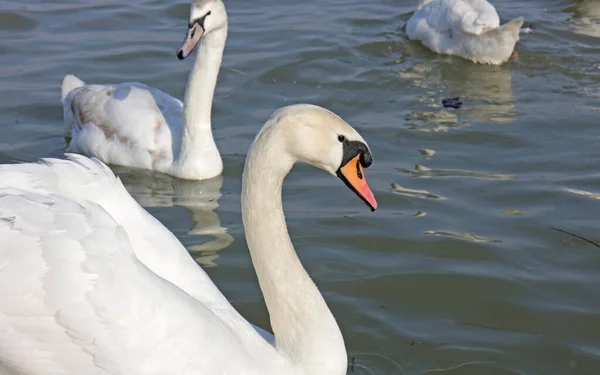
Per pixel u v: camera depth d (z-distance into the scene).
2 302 7.98
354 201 13.42
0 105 16.41
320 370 8.91
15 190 8.61
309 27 20.25
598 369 10.15
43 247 8.04
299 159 8.82
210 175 14.52
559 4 22.11
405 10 21.73
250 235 8.97
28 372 8.10
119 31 19.67
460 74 18.59
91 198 8.98
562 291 11.38
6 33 19.34
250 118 16.20
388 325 10.76
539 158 14.74
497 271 11.73
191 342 8.27
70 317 8.01
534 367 10.18
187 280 9.20
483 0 19.98
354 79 17.92
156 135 14.95
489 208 13.20
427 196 13.50
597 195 13.55
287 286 8.95
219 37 14.34
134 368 8.12
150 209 13.56
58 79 17.44
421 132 15.70
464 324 10.84
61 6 20.80
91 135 15.27
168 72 17.91
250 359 8.66
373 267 11.80
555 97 17.34
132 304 8.12
